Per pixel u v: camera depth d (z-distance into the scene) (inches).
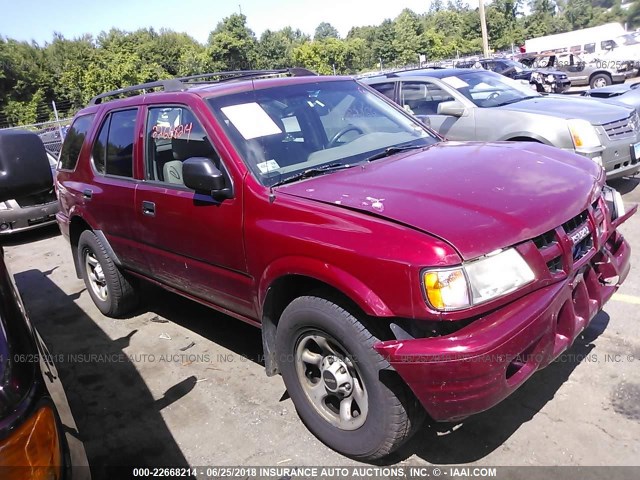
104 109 179.6
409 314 90.7
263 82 149.6
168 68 2726.4
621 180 301.4
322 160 131.9
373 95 166.9
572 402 119.5
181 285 152.7
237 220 120.6
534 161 122.6
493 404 91.0
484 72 317.4
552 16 2564.0
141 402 141.6
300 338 112.7
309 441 118.9
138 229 157.6
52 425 65.2
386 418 99.3
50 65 2439.7
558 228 101.3
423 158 129.5
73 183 190.9
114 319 197.3
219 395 140.6
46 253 306.0
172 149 143.1
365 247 95.0
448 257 88.6
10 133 93.7
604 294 117.0
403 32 2566.4
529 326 91.7
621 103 280.7
